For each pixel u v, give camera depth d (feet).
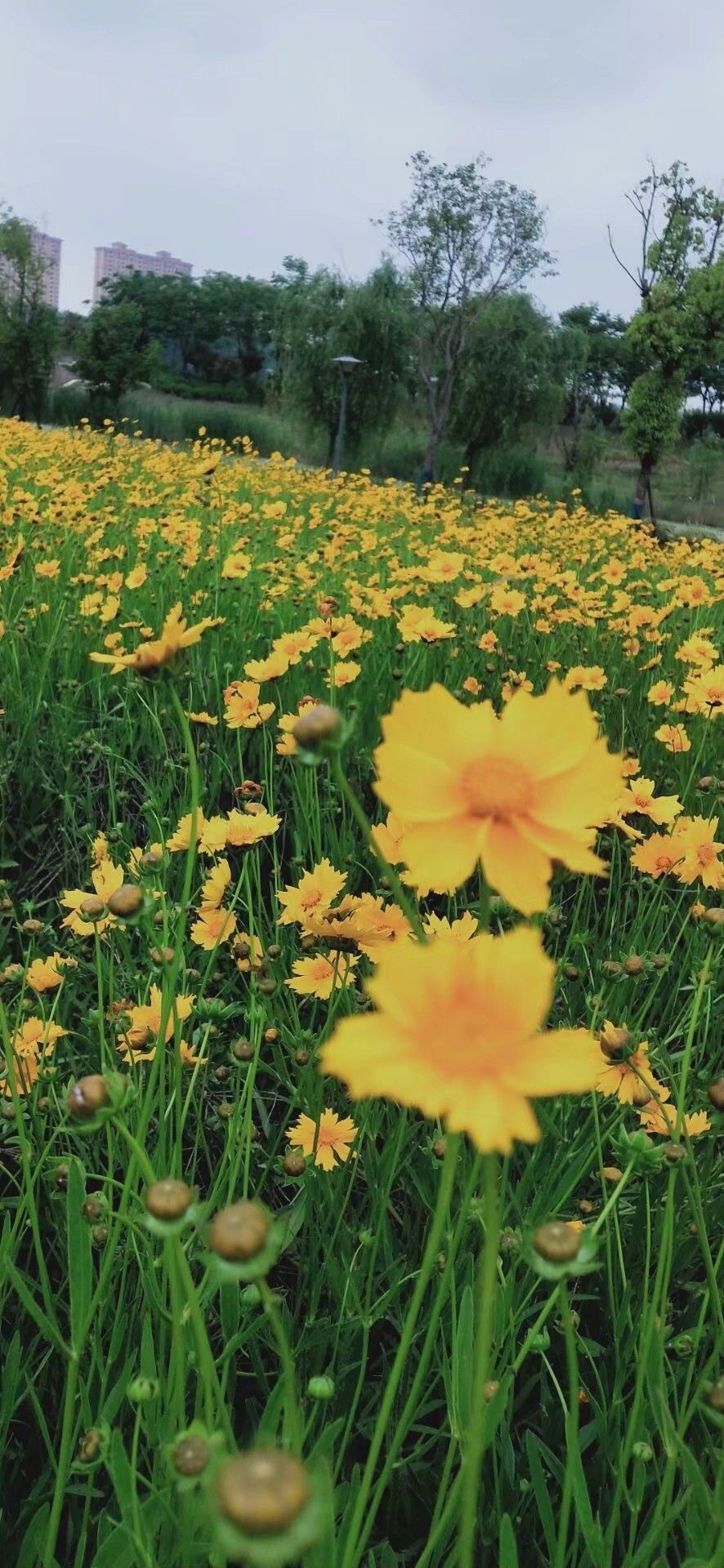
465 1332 1.08
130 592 4.53
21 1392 1.41
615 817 1.80
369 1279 1.35
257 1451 0.57
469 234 22.76
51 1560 1.03
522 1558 1.27
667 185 16.06
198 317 64.59
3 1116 1.47
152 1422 1.15
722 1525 0.92
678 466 26.04
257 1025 1.45
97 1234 1.36
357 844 2.69
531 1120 0.62
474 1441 0.72
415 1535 1.34
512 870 0.81
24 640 3.84
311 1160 1.47
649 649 4.22
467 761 0.86
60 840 3.08
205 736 3.42
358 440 22.13
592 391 52.70
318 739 0.88
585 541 8.93
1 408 26.66
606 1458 1.28
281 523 7.61
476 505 14.12
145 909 1.24
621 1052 1.30
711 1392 0.95
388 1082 0.63
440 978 0.67
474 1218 1.27
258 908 2.31
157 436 26.43
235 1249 0.72
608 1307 1.53
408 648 3.94
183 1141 1.94
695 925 2.05
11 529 5.47
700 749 2.81
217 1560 0.86
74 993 2.05
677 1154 1.13
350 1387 1.43
